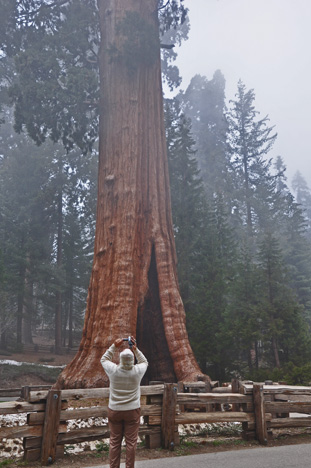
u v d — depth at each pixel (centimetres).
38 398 659
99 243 1678
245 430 816
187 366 1507
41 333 6062
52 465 637
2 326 4050
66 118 2217
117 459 517
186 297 2728
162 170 1809
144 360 546
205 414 780
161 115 1897
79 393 690
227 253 3297
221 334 2291
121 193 1686
